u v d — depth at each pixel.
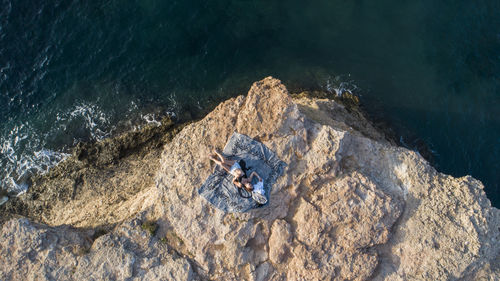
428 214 15.24
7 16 23.22
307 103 20.73
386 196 15.03
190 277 14.41
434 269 14.55
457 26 23.78
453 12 24.00
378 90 23.02
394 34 23.72
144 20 23.64
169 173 15.69
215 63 23.34
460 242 14.82
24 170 21.62
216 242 14.82
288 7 24.08
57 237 15.27
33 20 23.31
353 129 19.61
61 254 14.80
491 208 15.47
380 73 23.27
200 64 23.31
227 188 15.18
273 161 15.38
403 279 14.59
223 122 16.03
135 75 23.03
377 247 15.07
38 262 14.65
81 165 21.50
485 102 22.50
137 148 21.94
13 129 22.17
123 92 22.81
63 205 20.38
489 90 22.64
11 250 14.78
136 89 22.89
